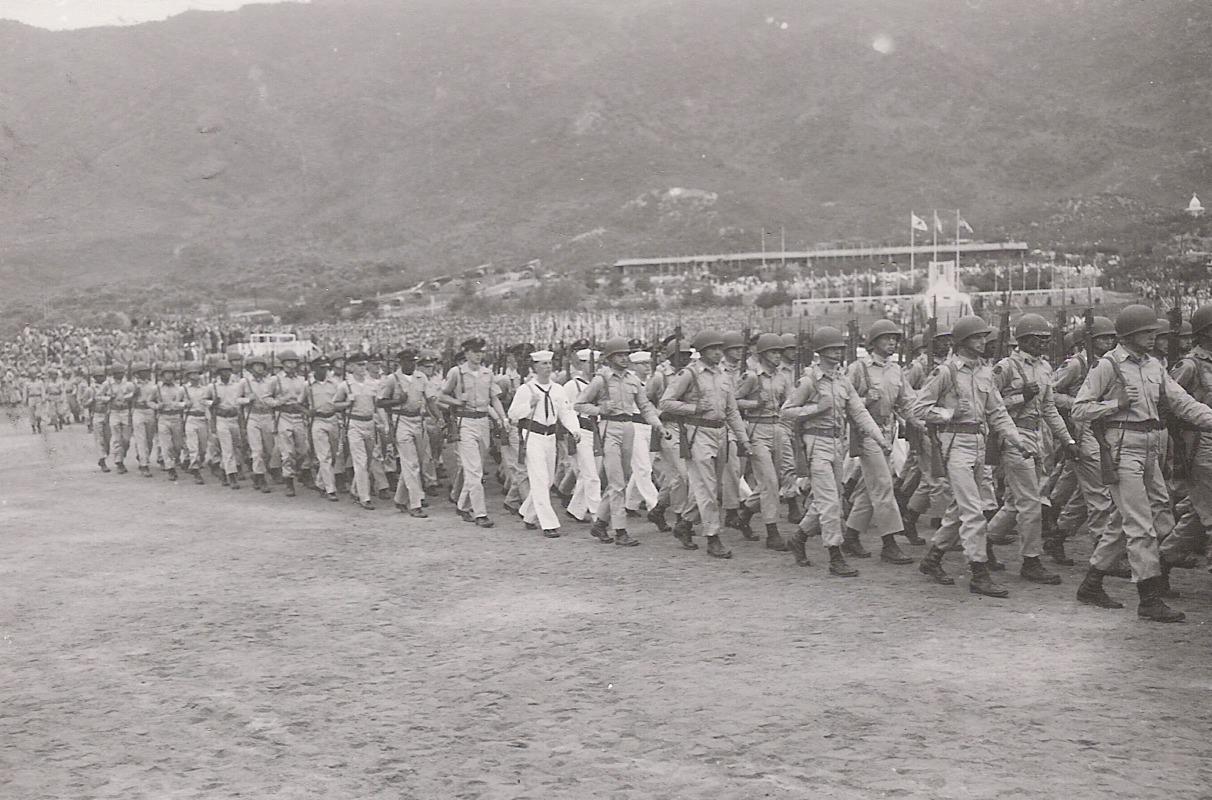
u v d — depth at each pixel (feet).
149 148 642.63
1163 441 26.63
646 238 539.29
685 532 38.14
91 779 17.94
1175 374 30.83
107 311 320.70
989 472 32.63
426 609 29.78
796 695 21.17
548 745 18.90
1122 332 26.27
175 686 23.13
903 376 36.24
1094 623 25.89
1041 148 568.41
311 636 27.14
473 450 45.03
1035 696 20.59
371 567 36.11
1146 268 156.04
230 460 61.52
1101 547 27.45
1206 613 26.66
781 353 42.37
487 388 46.39
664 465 40.73
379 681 23.09
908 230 500.74
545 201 629.10
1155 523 27.04
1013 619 26.53
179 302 356.79
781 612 28.12
